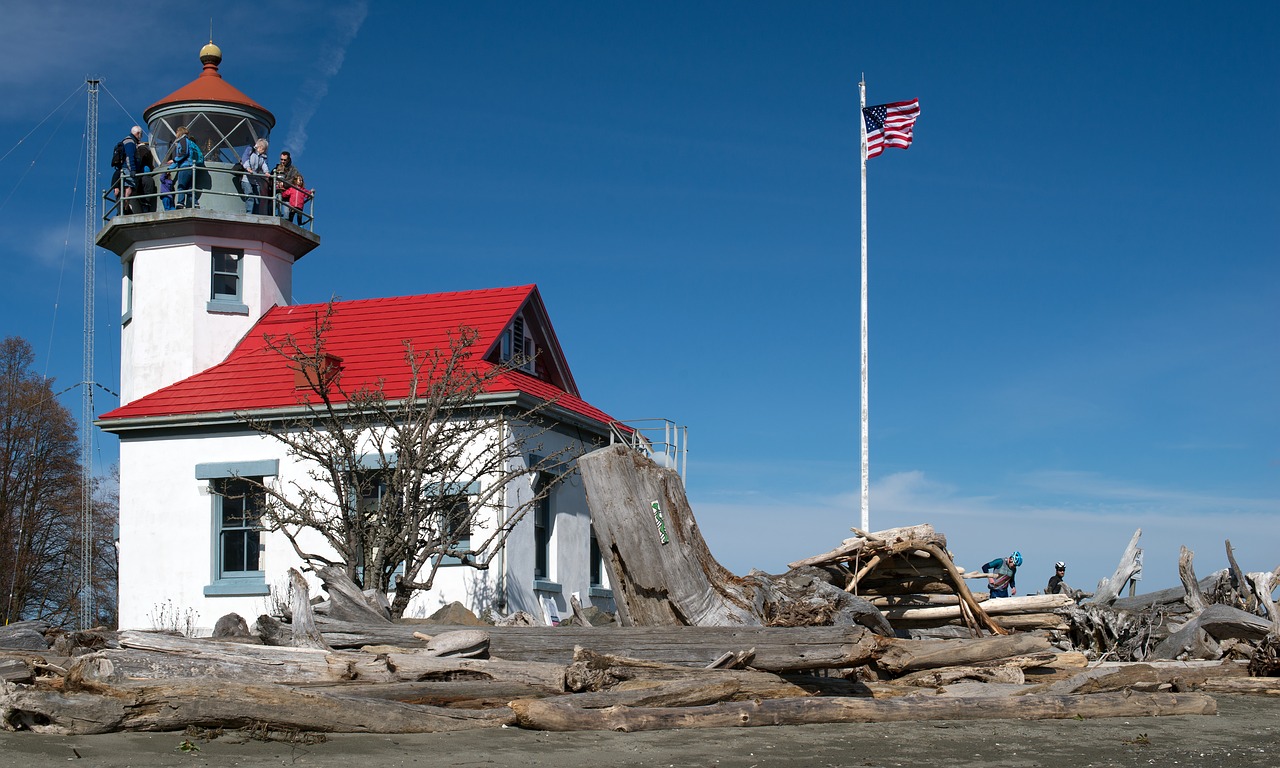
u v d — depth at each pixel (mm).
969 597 14438
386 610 12609
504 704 9945
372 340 24766
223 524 22859
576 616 16391
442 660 10070
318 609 11992
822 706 10109
